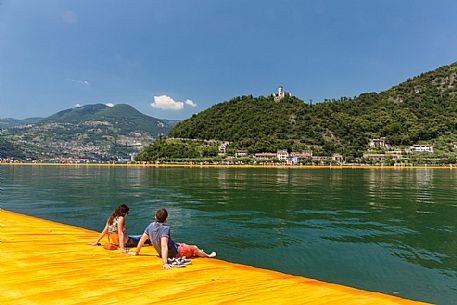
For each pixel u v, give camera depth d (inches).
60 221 632.4
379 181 2167.8
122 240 372.8
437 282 327.0
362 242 473.1
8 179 2098.9
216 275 285.4
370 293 246.1
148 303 213.3
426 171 4584.2
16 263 308.5
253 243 465.4
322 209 805.2
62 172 3430.1
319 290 249.8
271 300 223.9
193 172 3809.1
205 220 643.5
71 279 263.0
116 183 1791.3
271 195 1158.3
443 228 571.8
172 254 337.4
